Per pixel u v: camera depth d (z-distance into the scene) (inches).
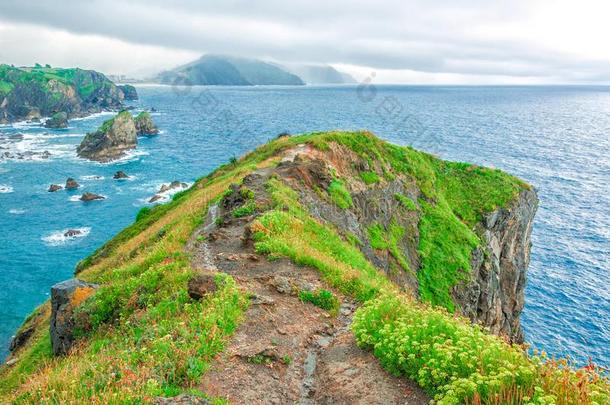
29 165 4574.3
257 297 618.2
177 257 871.1
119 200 3535.9
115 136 5012.3
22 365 901.2
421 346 418.9
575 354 1887.3
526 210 2260.1
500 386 348.5
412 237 1797.5
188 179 4101.9
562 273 2517.2
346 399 408.5
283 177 1422.2
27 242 2780.5
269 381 438.9
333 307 662.5
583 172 4598.9
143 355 442.9
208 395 394.3
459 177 2319.1
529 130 7741.1
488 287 1879.9
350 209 1497.3
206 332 484.4
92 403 355.6
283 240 895.7
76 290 797.9
